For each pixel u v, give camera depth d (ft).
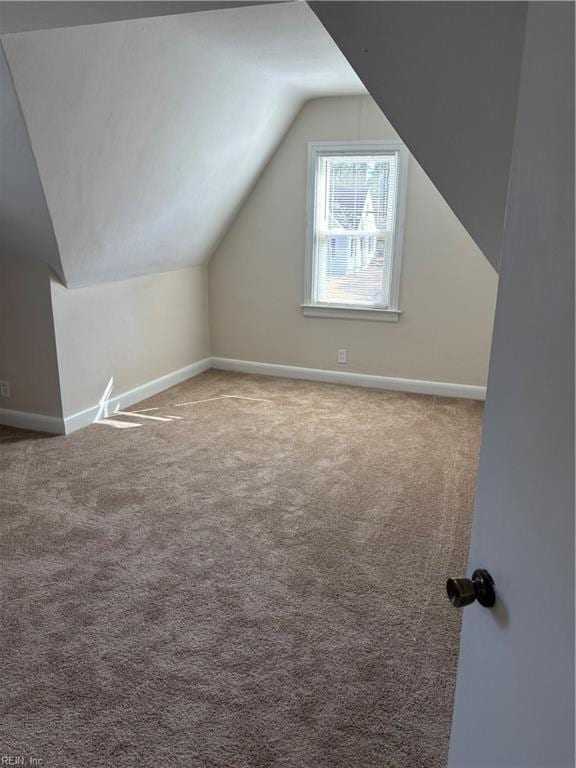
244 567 7.98
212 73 10.53
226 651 6.47
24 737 5.37
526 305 2.31
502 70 4.09
